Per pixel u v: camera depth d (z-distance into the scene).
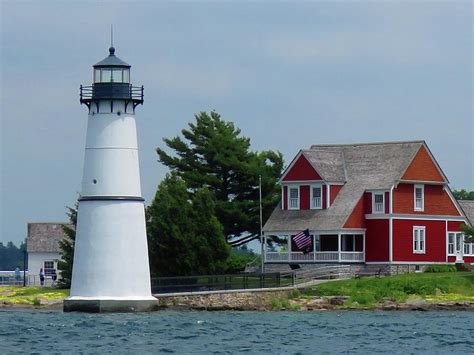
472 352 172.12
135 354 166.12
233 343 179.62
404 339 187.62
